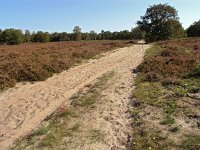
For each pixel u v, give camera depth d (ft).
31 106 41.78
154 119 34.17
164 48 119.65
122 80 57.11
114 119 35.19
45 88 52.80
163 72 60.13
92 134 30.91
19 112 39.19
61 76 64.18
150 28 273.75
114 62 85.25
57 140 29.50
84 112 37.88
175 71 59.98
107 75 63.26
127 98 43.68
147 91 46.09
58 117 36.17
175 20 271.49
